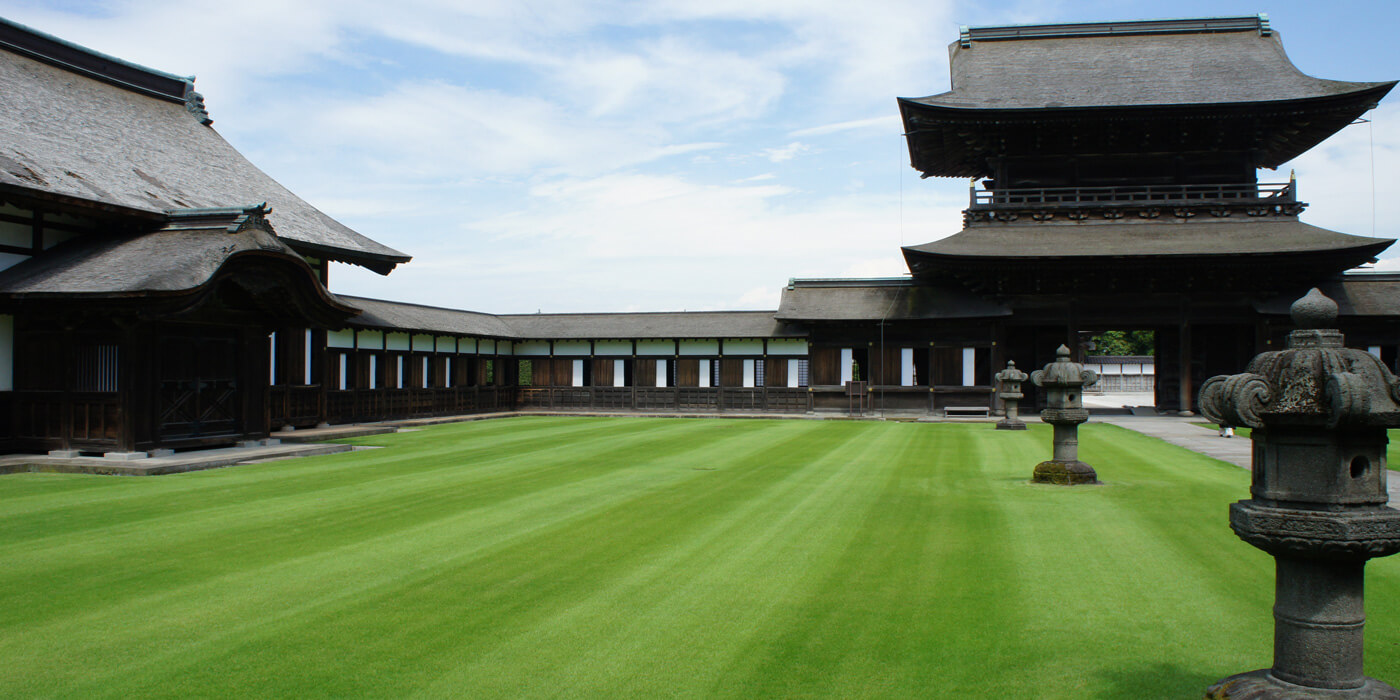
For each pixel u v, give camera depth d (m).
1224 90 38.97
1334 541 4.63
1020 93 41.28
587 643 6.55
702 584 8.18
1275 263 33.25
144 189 22.36
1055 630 6.82
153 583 8.27
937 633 6.75
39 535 10.52
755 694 5.56
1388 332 34.72
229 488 14.48
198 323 19.73
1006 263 34.56
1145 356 80.00
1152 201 38.03
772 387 39.31
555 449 21.31
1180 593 7.82
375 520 11.46
